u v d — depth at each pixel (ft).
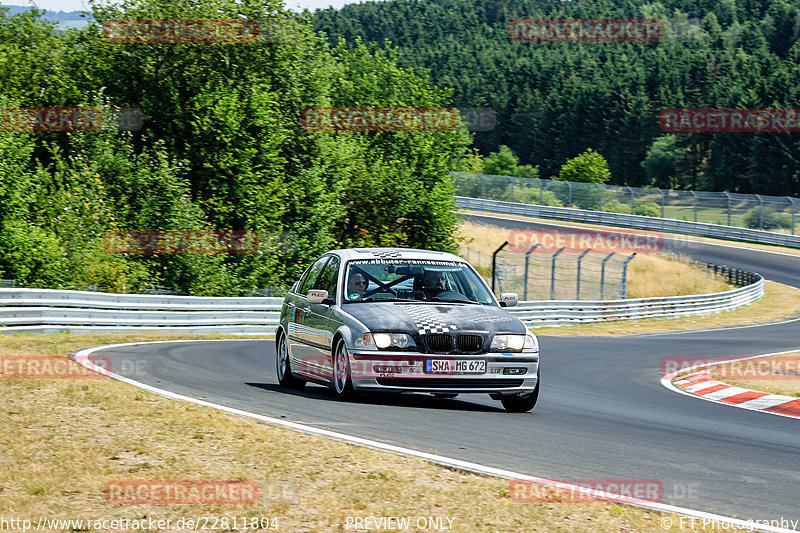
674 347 197.26
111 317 167.12
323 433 61.46
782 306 348.38
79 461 49.47
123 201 264.31
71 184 262.26
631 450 64.39
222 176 292.20
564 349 182.09
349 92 402.93
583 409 90.74
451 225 371.35
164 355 120.47
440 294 85.40
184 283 263.70
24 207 234.38
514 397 82.33
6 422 58.90
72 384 76.33
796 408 107.45
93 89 303.48
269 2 323.78
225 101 291.99
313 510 42.52
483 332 78.54
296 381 94.17
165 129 304.71
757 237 524.11
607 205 587.68
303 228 315.17
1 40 321.93
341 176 340.39
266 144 303.27
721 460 62.59
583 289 361.71
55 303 155.02
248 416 66.95
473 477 50.93
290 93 329.31
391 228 365.81
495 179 629.51
